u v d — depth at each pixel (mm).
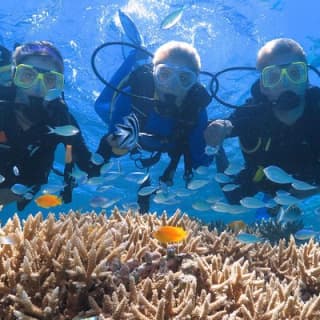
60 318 602
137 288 680
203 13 2496
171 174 1586
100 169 1410
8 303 621
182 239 802
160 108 1473
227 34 2570
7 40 2688
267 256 963
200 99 1486
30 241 689
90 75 2652
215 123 1439
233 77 2631
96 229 743
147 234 825
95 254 631
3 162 1365
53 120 1361
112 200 1259
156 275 721
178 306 629
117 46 2555
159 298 670
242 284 709
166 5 2457
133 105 1535
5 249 680
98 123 2980
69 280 630
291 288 729
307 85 1510
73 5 2469
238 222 1285
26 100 1329
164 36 2562
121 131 1302
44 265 644
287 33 2682
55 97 1271
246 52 2639
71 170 1394
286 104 1453
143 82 1531
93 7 2471
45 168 1433
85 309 638
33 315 595
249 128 1560
